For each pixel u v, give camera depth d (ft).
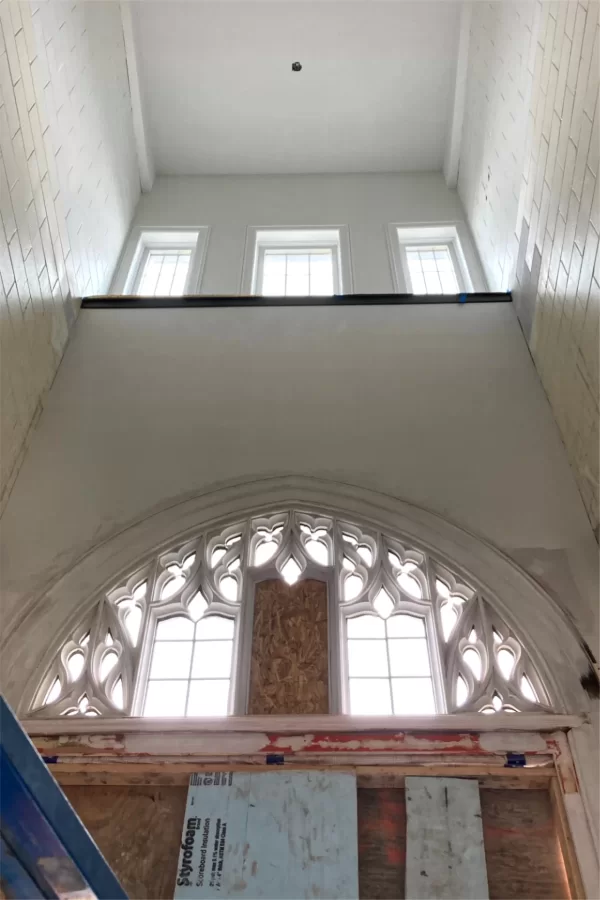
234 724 9.34
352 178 22.03
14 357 12.47
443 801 8.73
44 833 3.72
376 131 21.95
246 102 21.35
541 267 13.84
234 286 18.56
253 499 12.44
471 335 15.31
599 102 10.59
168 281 19.49
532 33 14.39
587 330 11.32
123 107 20.03
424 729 9.24
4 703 3.81
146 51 20.43
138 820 8.84
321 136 22.03
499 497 12.20
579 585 10.82
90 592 11.05
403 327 15.60
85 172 16.65
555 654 10.05
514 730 9.21
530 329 14.61
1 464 12.01
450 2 19.56
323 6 19.51
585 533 11.50
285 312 16.05
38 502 12.26
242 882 8.09
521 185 15.16
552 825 8.70
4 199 11.91
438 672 10.26
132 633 10.97
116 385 14.44
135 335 15.55
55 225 14.65
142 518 12.11
